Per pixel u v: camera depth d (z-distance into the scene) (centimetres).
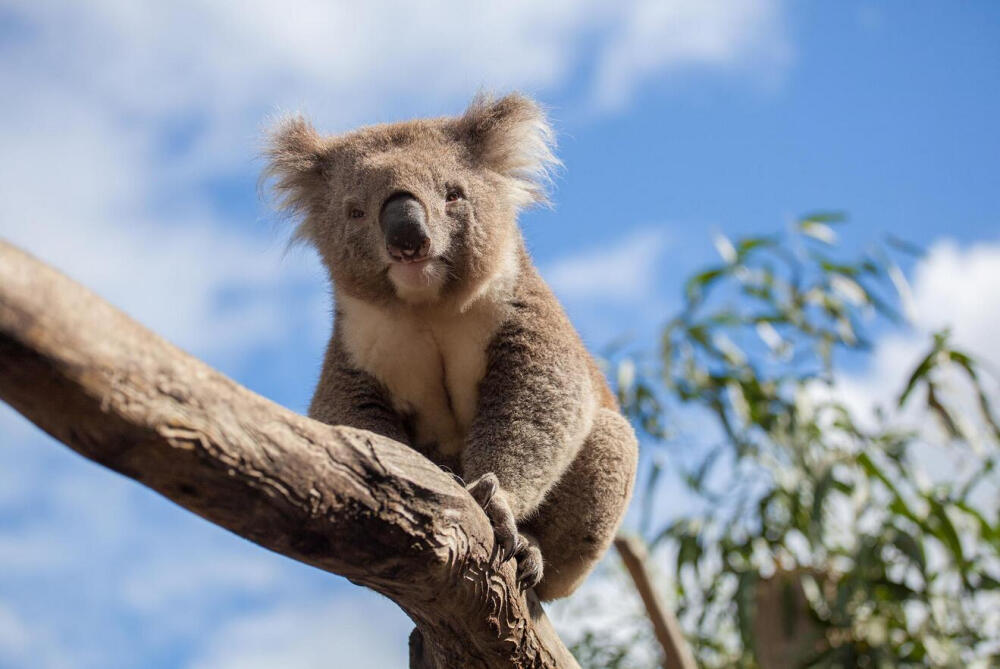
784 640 655
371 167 408
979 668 629
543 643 315
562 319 407
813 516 647
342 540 235
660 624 613
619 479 410
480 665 308
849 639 652
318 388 422
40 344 174
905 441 675
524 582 303
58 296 175
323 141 452
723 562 690
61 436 189
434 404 408
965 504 656
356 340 403
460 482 296
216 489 208
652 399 715
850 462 670
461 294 392
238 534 224
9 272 170
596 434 408
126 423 189
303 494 220
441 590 269
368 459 232
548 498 401
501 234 411
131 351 187
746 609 637
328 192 434
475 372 395
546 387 379
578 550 407
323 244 430
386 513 237
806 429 678
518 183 443
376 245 396
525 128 448
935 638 632
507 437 371
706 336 719
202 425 200
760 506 689
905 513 655
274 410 215
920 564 623
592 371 430
